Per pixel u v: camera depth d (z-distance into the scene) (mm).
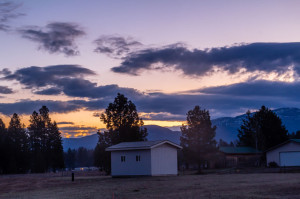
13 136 89312
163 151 42719
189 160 49156
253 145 72938
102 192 24672
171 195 20766
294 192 19547
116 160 43062
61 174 63000
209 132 49375
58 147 94125
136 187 27172
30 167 90750
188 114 50062
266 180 28250
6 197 25391
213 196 19344
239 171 46812
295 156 51938
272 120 70875
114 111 53469
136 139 52875
